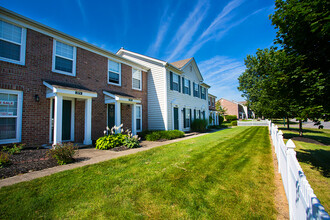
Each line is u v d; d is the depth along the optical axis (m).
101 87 9.30
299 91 3.87
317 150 7.11
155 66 12.77
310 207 1.40
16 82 5.99
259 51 6.25
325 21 2.91
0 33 5.78
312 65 3.69
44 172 4.02
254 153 6.34
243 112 54.62
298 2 3.51
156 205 2.68
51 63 7.08
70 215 2.38
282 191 3.24
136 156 5.68
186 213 2.48
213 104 30.03
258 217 2.42
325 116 3.48
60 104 6.35
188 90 16.61
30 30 6.47
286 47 4.17
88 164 4.69
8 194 2.88
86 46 8.55
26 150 5.80
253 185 3.46
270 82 4.93
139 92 12.19
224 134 13.16
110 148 7.17
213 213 2.49
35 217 2.32
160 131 10.94
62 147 4.87
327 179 3.95
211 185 3.43
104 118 9.37
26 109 6.23
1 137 5.66
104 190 3.13
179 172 4.14
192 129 15.61
